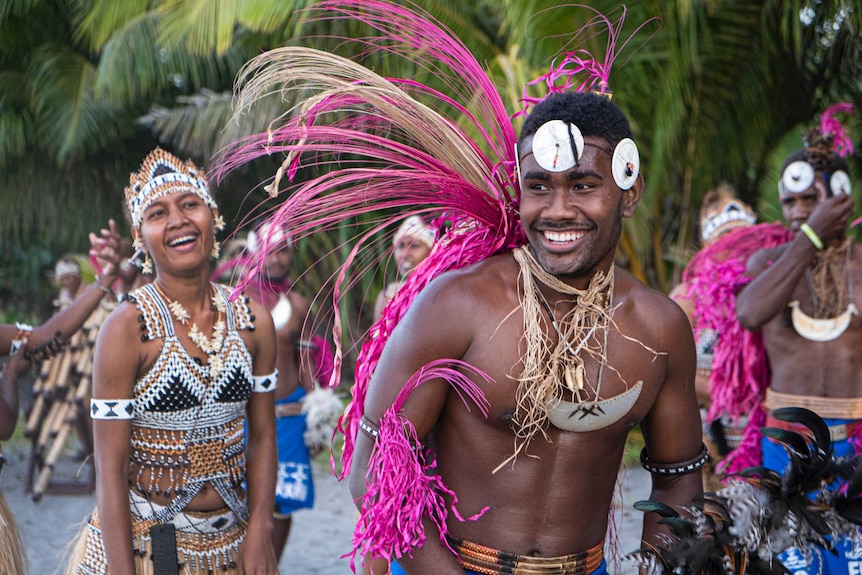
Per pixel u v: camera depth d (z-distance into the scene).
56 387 6.45
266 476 2.74
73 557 2.64
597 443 1.88
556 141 1.75
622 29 5.83
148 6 8.58
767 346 3.57
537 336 1.81
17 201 10.38
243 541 2.68
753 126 6.66
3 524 3.01
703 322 3.87
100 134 9.91
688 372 1.97
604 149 1.77
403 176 2.01
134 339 2.50
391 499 1.78
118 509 2.45
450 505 1.92
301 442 4.35
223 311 2.65
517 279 1.86
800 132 6.76
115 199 10.59
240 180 8.70
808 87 6.98
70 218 10.52
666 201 7.70
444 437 1.92
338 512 5.94
